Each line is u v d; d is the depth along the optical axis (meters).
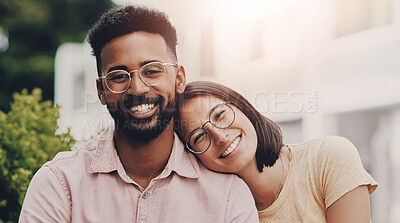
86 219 2.18
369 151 7.58
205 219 2.23
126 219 2.21
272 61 8.27
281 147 2.58
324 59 7.80
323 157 2.47
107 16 2.20
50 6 15.81
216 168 2.36
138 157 2.23
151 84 2.15
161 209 2.22
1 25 15.36
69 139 3.18
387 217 7.30
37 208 2.18
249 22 8.46
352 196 2.37
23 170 2.89
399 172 7.23
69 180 2.22
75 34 15.72
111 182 2.24
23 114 3.24
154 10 2.22
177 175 2.29
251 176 2.48
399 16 7.06
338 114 7.75
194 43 8.98
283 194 2.49
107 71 2.18
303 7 7.96
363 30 7.50
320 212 2.46
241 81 8.49
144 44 2.16
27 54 15.46
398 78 7.03
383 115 7.38
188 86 2.42
